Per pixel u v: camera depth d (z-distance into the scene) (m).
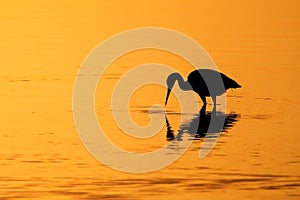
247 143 67.25
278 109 80.75
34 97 85.31
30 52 114.44
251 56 110.81
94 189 54.50
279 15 149.25
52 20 146.25
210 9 158.38
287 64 105.06
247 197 53.06
